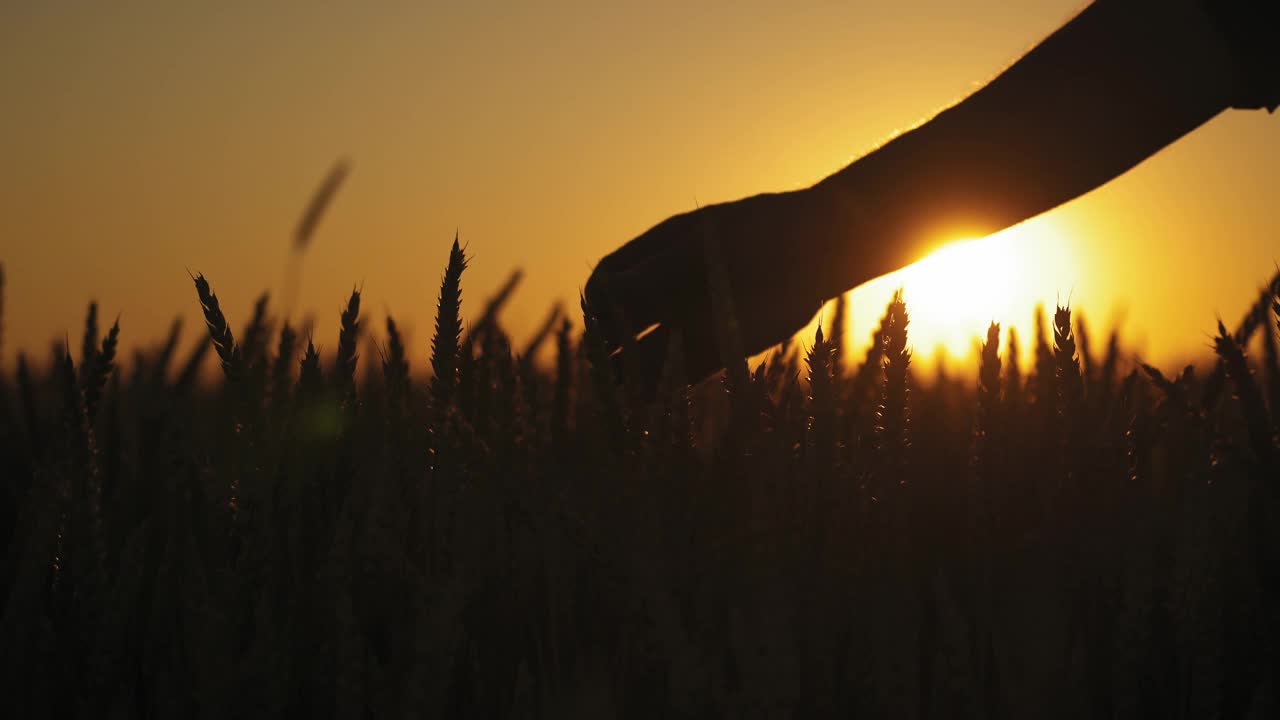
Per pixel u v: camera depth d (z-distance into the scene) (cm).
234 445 119
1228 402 119
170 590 114
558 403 124
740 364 115
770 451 113
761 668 102
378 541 113
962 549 119
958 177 144
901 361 118
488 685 112
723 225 145
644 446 116
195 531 119
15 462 132
